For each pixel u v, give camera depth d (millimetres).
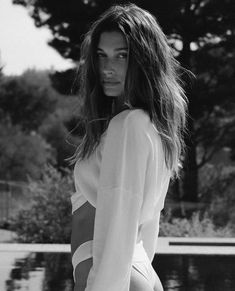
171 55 2312
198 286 6477
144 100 2197
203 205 18000
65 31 19531
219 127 22062
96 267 2090
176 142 2287
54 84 19781
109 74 2221
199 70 20219
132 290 2154
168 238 11516
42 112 37781
